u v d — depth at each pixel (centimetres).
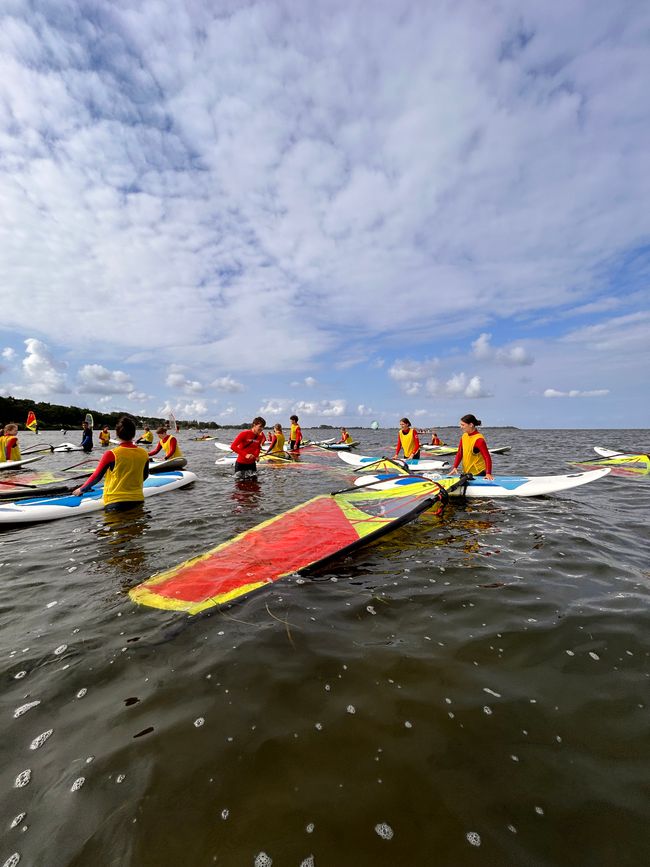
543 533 471
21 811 143
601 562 376
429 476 737
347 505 552
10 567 377
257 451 943
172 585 328
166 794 148
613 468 1069
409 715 186
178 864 125
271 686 206
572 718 185
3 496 664
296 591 319
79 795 149
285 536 433
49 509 561
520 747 169
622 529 490
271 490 782
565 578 341
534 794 148
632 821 138
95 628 266
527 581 335
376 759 162
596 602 297
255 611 287
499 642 246
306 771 157
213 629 263
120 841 132
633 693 201
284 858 127
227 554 388
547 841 132
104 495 610
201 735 175
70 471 1004
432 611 285
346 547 400
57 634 259
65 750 169
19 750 169
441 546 427
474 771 157
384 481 671
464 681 210
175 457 995
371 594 313
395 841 132
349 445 2058
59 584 337
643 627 261
